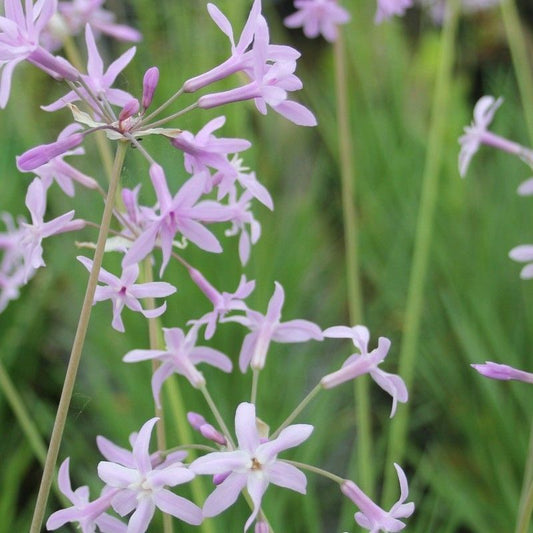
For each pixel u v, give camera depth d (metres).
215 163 0.52
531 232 0.99
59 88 1.18
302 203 1.08
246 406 0.51
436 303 0.98
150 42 1.12
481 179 1.18
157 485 0.51
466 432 0.90
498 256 0.97
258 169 1.07
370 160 1.20
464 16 1.54
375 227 1.12
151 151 0.78
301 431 0.51
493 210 1.01
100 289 0.52
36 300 0.97
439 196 1.06
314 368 1.01
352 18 1.32
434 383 0.92
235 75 0.94
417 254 0.83
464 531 0.89
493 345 0.88
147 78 0.52
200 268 0.86
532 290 0.93
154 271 0.83
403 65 1.35
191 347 0.56
